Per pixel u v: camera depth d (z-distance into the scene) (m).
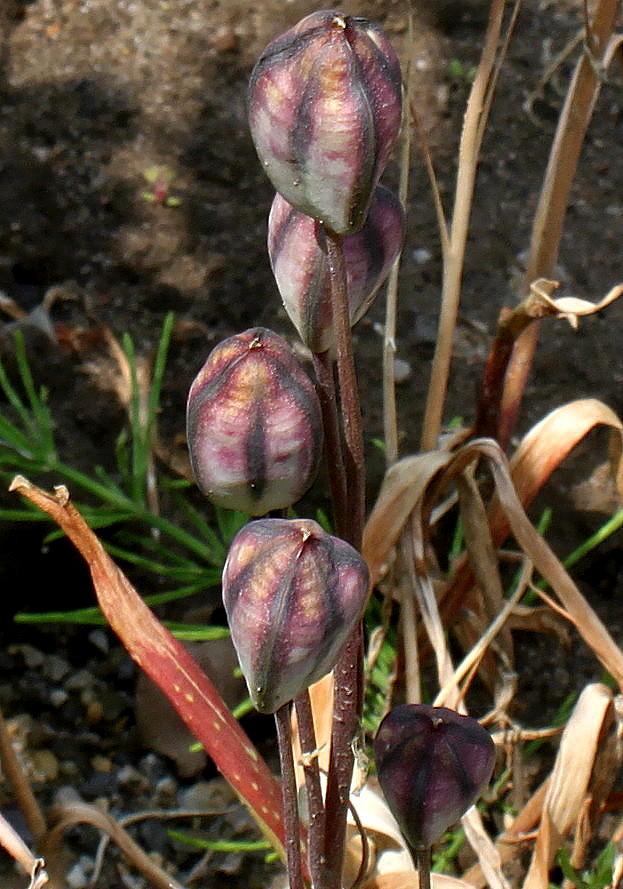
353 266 0.23
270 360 0.23
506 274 0.49
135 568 0.43
